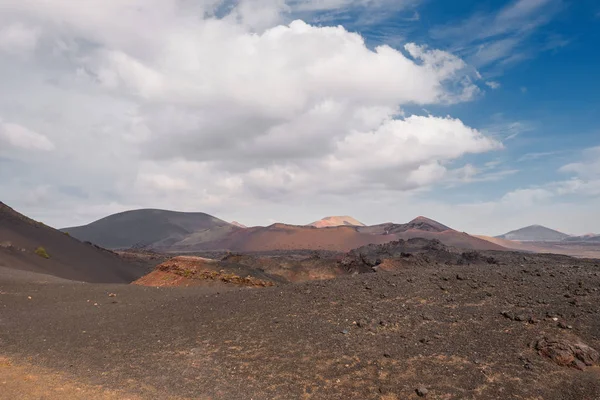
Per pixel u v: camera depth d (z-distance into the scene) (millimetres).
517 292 13859
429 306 13734
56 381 10930
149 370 11617
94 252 83062
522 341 10688
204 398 9766
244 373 11000
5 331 16250
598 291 12906
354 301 15164
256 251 185250
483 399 8711
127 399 9766
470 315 12586
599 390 8469
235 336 13641
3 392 9961
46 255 64250
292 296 17062
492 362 9961
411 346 11227
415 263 50938
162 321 16594
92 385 10656
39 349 13891
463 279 15789
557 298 12852
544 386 8875
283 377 10570
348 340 12055
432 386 9367
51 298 23688
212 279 37594
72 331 16156
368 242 191375
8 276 30719
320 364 10969
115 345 14102
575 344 9820
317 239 199375
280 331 13445
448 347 10906
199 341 13672
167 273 40438
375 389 9602
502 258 65750
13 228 69312
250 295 18609
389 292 15500
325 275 66625
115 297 24156
